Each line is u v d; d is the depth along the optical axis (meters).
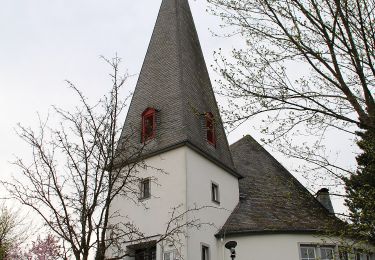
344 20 9.67
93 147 9.44
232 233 19.16
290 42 10.20
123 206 20.00
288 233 18.77
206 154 20.25
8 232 22.61
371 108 9.45
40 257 12.00
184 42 24.05
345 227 10.38
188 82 22.12
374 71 9.52
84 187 8.99
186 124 19.86
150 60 23.92
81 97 10.56
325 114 9.79
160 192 19.03
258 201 21.48
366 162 12.35
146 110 21.42
